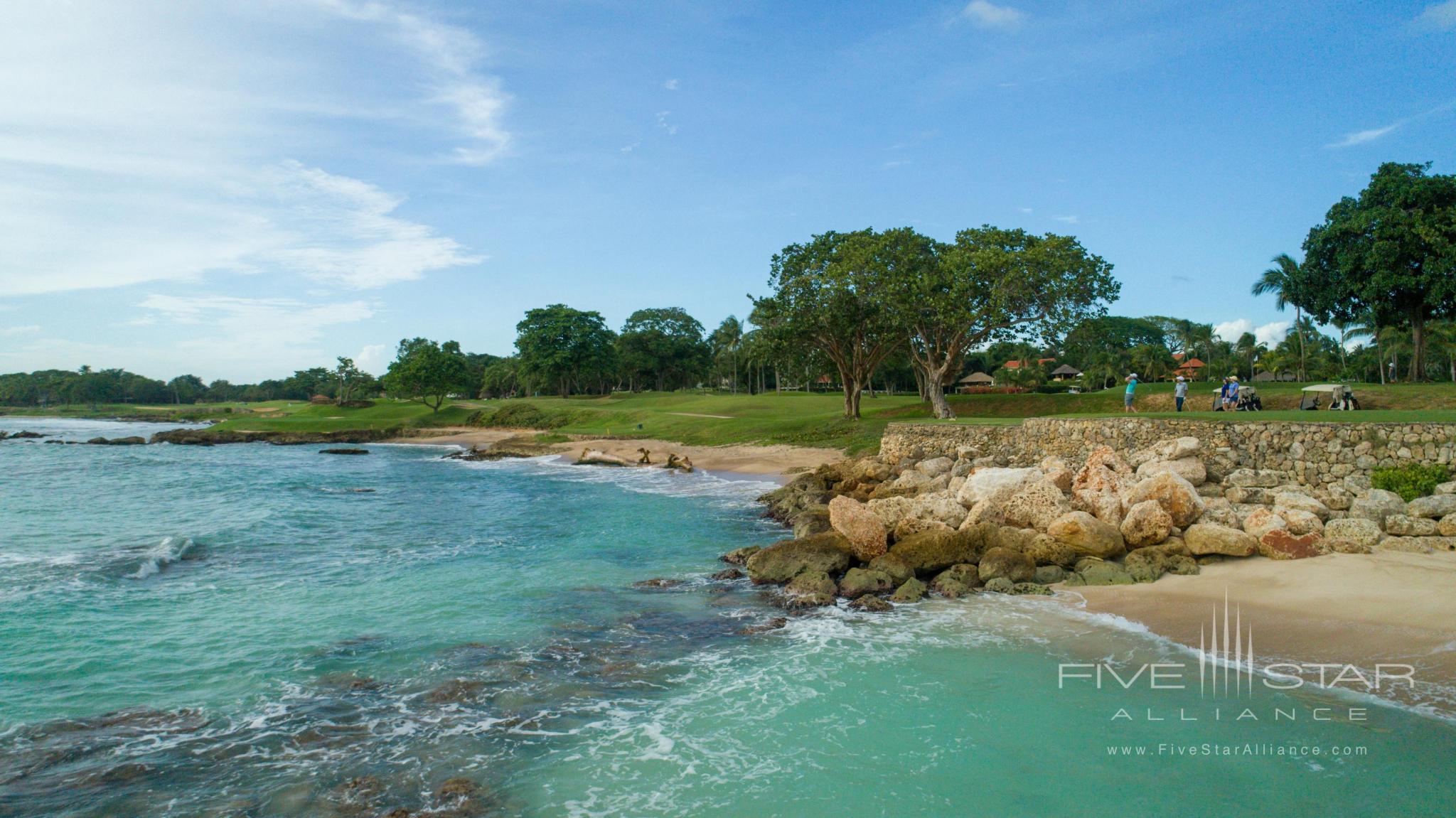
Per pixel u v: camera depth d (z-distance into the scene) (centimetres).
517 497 3341
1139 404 4522
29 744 956
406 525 2561
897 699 1072
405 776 882
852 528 1806
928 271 4762
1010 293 4281
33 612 1492
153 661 1239
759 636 1359
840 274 4719
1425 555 1564
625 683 1149
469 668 1209
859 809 801
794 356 5566
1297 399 3981
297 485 3819
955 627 1386
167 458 5781
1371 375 8175
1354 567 1494
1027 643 1284
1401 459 1984
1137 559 1659
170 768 899
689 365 13638
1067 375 9869
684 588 1706
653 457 5016
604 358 11669
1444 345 6875
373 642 1336
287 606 1563
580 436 6481
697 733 980
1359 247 4459
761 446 4931
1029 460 2975
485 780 870
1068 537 1714
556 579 1792
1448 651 1116
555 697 1098
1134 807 793
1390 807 779
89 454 6147
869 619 1447
